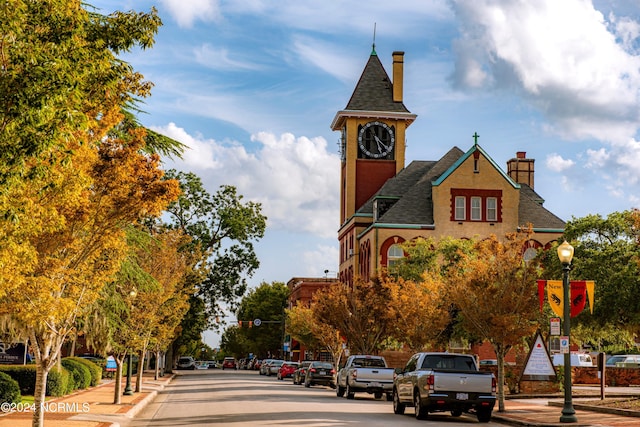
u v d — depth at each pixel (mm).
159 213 17750
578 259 35000
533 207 74750
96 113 16656
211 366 152375
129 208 17172
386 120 89250
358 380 37188
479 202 72750
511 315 28938
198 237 73875
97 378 46094
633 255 32594
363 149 88438
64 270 16812
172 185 17422
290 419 24516
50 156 12969
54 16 12141
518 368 40000
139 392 39094
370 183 88125
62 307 16234
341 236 90375
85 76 12812
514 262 29938
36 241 16234
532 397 36344
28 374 33469
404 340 48000
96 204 16875
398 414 28031
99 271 18062
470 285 29719
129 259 27719
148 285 27938
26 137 11305
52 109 11414
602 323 31547
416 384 25891
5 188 11336
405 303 44125
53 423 21375
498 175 72938
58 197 14383
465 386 24938
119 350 30188
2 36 11234
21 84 11070
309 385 52125
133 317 31391
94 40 13852
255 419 24547
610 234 35375
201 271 43875
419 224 72188
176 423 23688
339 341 65625
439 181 72500
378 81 91000
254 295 134625
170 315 40500
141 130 17672
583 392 37969
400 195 77438
